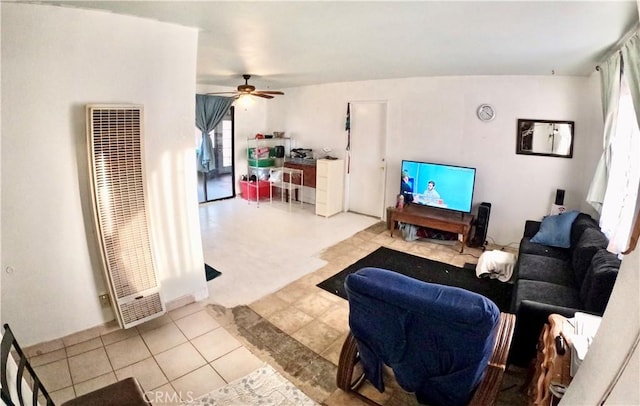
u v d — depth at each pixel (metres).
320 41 2.75
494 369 1.73
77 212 2.45
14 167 2.17
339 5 1.89
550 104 4.09
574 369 1.46
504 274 3.68
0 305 2.27
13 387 1.50
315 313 3.04
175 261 3.00
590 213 3.86
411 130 5.14
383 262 4.13
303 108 6.49
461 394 1.75
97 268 2.61
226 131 6.82
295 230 5.20
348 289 1.78
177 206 2.92
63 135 2.30
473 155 4.68
